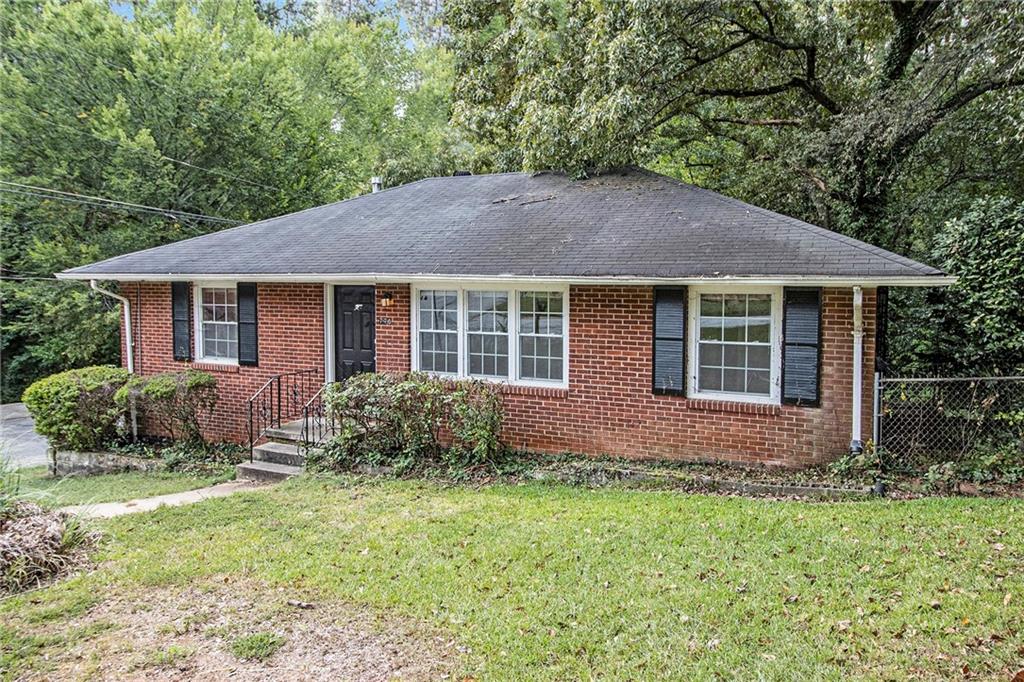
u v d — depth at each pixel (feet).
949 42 37.01
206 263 39.11
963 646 14.03
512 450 32.50
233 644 15.08
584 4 43.62
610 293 30.22
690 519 22.41
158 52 65.92
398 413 31.42
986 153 41.96
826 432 26.91
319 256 36.55
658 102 45.14
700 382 29.37
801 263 25.63
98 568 19.89
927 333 33.04
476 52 63.36
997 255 30.01
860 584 16.98
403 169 86.48
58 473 39.19
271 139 74.59
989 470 25.25
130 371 41.83
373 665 14.19
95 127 61.57
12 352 73.00
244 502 26.63
